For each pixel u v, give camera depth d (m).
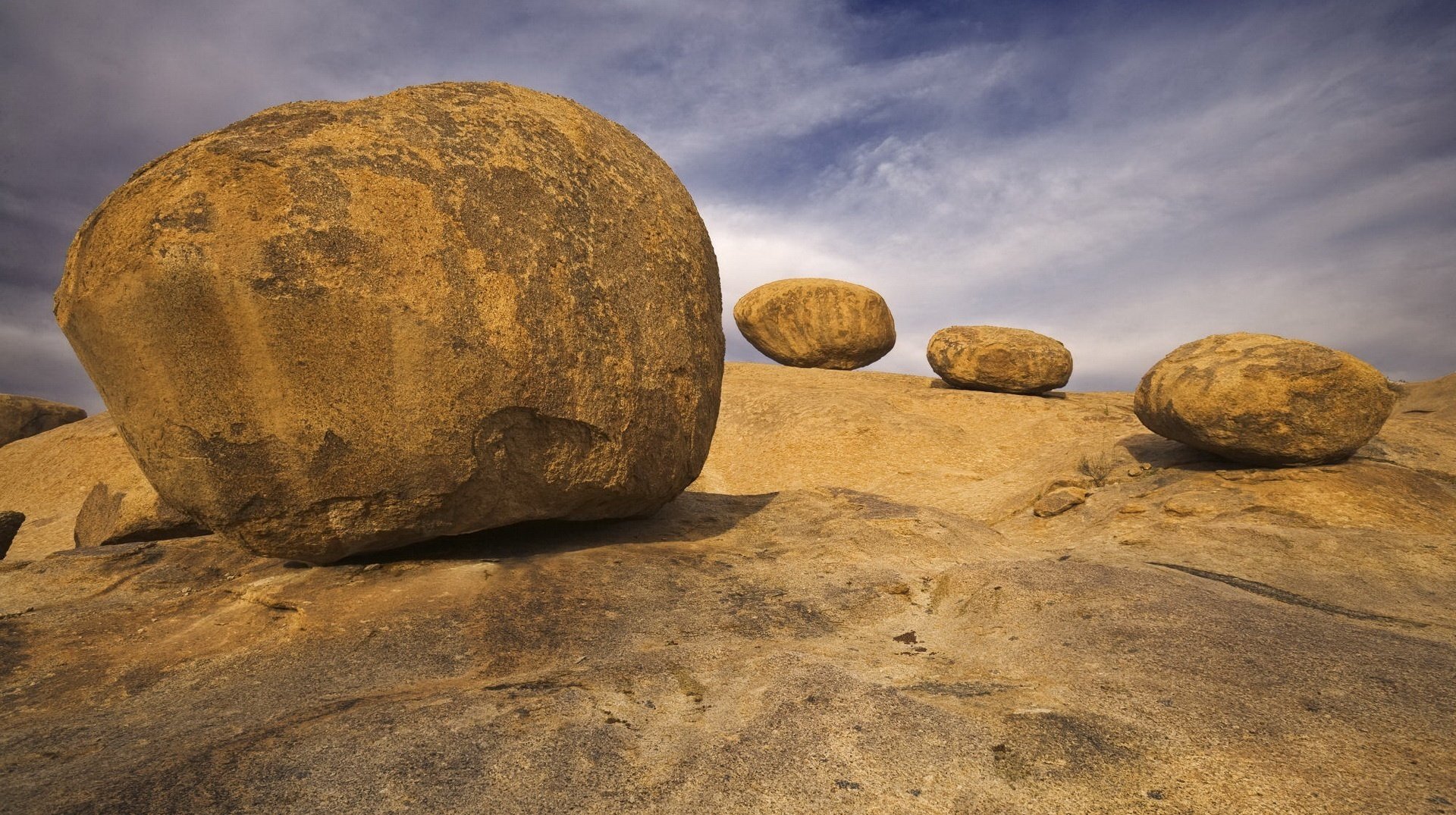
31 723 3.12
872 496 6.88
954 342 18.42
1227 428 8.30
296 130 4.23
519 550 5.18
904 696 2.86
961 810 2.17
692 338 5.51
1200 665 3.03
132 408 4.02
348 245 3.97
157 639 3.97
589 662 3.55
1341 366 7.83
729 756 2.50
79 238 4.10
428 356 4.11
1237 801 2.13
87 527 8.42
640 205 5.32
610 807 2.23
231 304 3.80
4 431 20.05
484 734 2.62
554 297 4.55
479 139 4.64
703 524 6.25
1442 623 4.53
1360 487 7.65
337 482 4.21
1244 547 6.57
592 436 4.81
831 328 20.83
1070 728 2.56
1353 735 2.41
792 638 3.97
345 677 3.43
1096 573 4.36
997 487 11.87
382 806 2.20
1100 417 15.63
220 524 4.29
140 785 2.28
